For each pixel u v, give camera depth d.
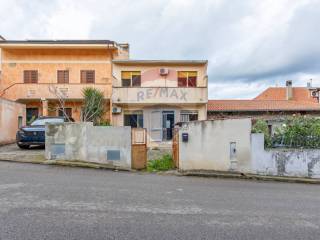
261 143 10.73
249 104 25.70
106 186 7.95
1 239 4.20
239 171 10.80
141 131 11.95
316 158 10.70
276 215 5.68
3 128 17.05
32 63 25.06
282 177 10.48
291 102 26.55
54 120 16.64
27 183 7.95
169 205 6.20
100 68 25.33
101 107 21.59
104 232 4.54
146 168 11.76
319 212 5.96
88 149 11.99
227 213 5.73
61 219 5.09
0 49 24.88
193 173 10.69
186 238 4.38
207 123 11.21
